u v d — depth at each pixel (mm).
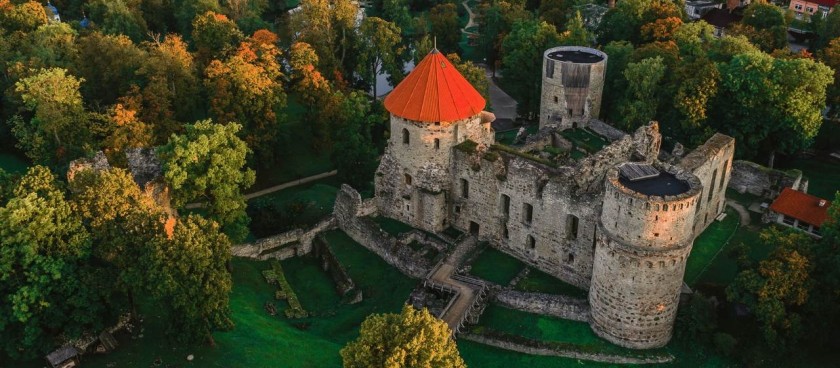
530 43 120062
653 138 81750
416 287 74438
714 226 83812
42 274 57031
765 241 68812
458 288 72312
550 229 72312
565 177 71062
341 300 77250
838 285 63406
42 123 91188
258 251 83062
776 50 111000
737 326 66938
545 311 69750
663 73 99938
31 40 113562
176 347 62969
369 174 98125
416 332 50375
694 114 93500
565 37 119750
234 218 78938
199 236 60312
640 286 62188
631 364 65125
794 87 90688
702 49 110938
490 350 67812
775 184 88562
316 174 110250
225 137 77750
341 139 100625
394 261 78750
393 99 78875
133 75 105688
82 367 59969
